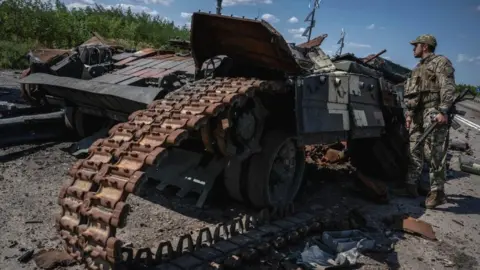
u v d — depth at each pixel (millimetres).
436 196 6344
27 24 19297
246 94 4340
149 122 4066
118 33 21219
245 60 5270
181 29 24703
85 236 3281
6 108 8266
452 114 6328
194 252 3848
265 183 4988
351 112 6098
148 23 23469
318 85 5332
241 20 4383
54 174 6035
